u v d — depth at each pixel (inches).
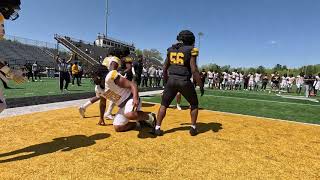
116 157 160.7
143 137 202.2
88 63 1872.5
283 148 188.9
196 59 204.8
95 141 189.3
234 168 151.6
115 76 201.0
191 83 207.8
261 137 213.3
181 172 143.6
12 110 311.9
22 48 1803.6
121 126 212.8
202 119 274.8
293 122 276.4
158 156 165.0
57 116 270.8
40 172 136.5
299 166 158.1
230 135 214.8
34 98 432.8
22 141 184.9
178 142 192.7
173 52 208.5
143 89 754.8
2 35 161.0
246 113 349.7
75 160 153.9
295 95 866.8
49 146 176.2
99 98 250.7
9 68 159.5
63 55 1969.7
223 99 537.6
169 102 209.9
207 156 168.1
